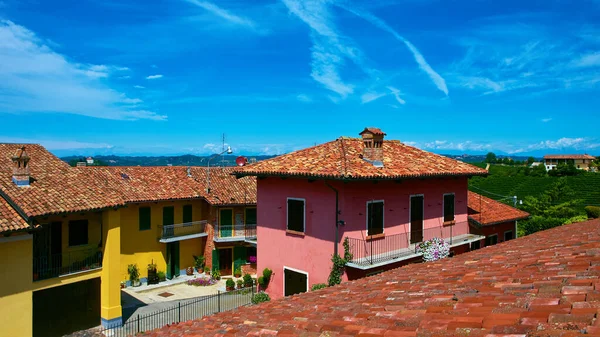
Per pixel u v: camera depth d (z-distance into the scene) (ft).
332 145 67.62
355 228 55.77
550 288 13.20
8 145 77.92
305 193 59.67
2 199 57.21
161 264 96.48
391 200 60.54
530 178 249.55
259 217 66.64
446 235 69.10
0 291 52.47
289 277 63.16
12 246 53.78
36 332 63.26
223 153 103.40
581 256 18.61
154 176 102.47
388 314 15.23
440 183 68.33
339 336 13.89
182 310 74.08
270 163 65.10
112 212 65.36
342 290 26.45
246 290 85.10
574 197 188.14
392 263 58.70
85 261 66.08
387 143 75.10
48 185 64.75
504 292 14.34
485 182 250.57
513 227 84.94
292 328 16.80
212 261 100.22
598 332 8.72
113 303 65.41
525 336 9.67
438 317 13.14
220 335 19.22
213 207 100.37
